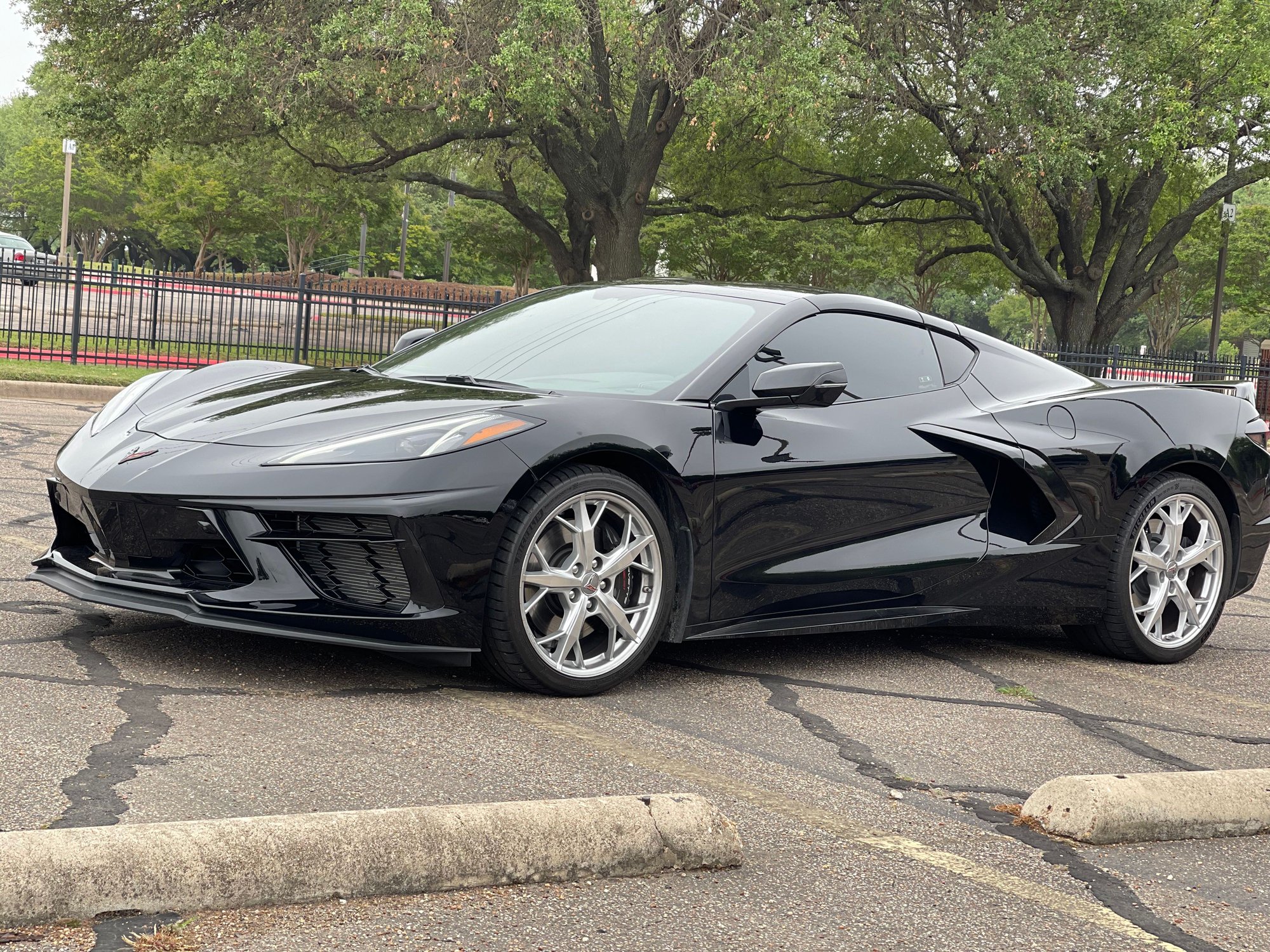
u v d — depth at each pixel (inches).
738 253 1640.0
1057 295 1171.3
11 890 76.7
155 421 157.9
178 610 139.9
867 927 89.5
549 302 193.3
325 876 84.6
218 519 138.2
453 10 786.2
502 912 85.8
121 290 674.8
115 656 145.1
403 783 110.6
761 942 85.3
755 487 159.3
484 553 139.6
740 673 165.9
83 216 2583.7
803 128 826.2
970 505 181.0
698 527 155.0
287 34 843.4
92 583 149.3
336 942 78.8
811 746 135.3
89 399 518.3
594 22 804.0
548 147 986.1
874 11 909.2
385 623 137.6
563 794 111.7
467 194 1164.5
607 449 147.3
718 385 161.3
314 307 792.9
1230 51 919.0
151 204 2327.8
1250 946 91.8
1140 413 196.9
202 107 872.3
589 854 93.0
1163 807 113.7
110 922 78.4
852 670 173.8
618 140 1012.5
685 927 86.4
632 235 1005.2
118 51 959.6
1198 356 837.8
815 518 165.5
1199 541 201.0
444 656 142.0
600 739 130.3
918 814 116.1
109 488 142.8
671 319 175.0
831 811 114.7
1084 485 187.9
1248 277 2123.5
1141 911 96.7
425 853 87.9
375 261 2778.1
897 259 1774.1
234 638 157.6
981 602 182.5
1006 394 191.0
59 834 80.8
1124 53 898.1
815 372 155.4
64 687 131.0
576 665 147.5
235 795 104.0
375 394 157.9
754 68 767.1
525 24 751.1
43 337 740.7
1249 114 970.7
